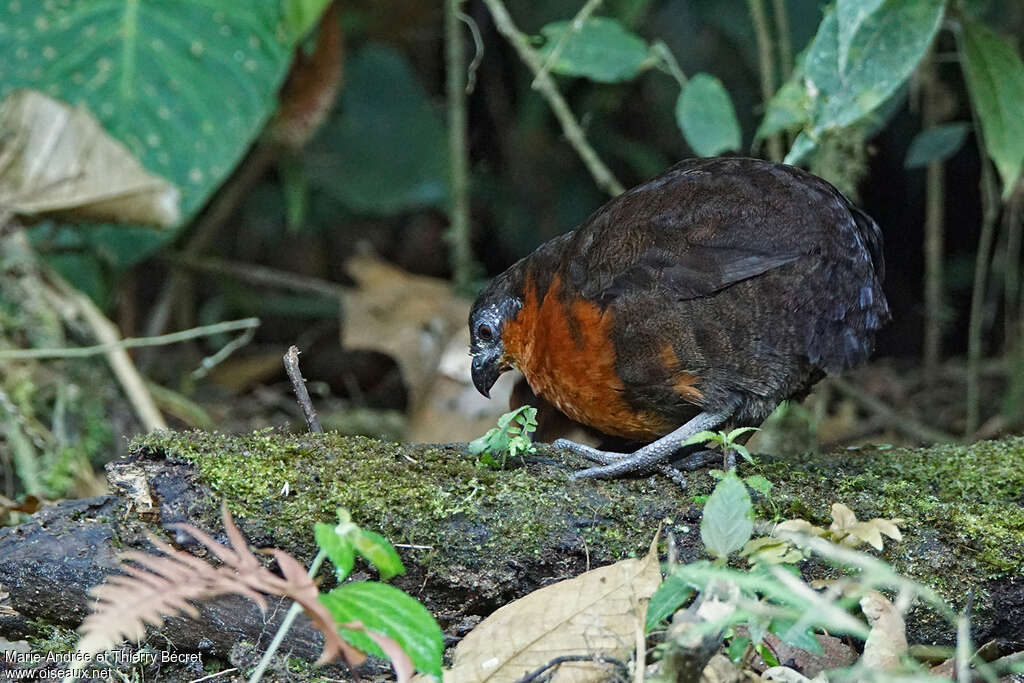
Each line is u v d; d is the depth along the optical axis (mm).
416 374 11812
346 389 14625
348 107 13875
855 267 6453
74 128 9531
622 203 6906
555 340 7027
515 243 14633
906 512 5832
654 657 4887
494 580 5668
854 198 10359
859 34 7641
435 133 13984
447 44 12758
